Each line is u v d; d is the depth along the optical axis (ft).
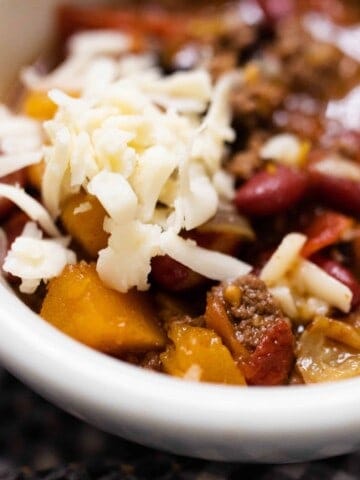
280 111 0.64
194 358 0.43
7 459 0.51
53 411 0.54
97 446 0.52
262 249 0.52
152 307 0.48
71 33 0.72
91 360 0.40
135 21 0.72
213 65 0.64
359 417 0.38
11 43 0.66
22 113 0.60
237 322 0.46
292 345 0.46
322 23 0.74
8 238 0.51
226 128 0.56
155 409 0.38
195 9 0.77
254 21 0.71
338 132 0.63
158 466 0.50
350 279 0.50
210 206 0.49
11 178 0.51
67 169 0.48
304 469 0.51
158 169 0.46
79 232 0.48
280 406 0.38
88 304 0.44
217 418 0.38
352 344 0.47
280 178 0.52
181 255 0.47
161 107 0.56
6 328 0.41
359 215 0.54
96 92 0.54
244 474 0.50
